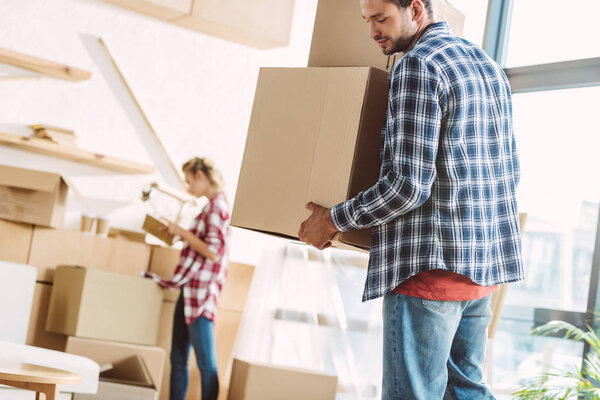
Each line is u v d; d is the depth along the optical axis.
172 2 4.18
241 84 4.69
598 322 3.53
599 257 3.60
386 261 1.49
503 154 1.55
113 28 4.28
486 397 1.64
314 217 1.57
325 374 3.71
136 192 4.34
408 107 1.43
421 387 1.48
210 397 3.52
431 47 1.49
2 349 2.46
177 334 3.62
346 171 1.59
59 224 3.74
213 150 4.58
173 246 4.32
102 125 4.25
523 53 4.17
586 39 3.86
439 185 1.46
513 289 3.90
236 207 1.80
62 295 3.63
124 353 3.55
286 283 4.19
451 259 1.44
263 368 3.62
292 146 1.71
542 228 3.85
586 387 3.13
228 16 4.36
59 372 1.88
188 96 4.51
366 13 1.58
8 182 3.61
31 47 4.05
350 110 1.62
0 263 3.11
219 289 3.67
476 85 1.50
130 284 3.67
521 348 3.80
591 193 3.70
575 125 3.82
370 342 3.83
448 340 1.50
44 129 3.97
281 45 4.61
